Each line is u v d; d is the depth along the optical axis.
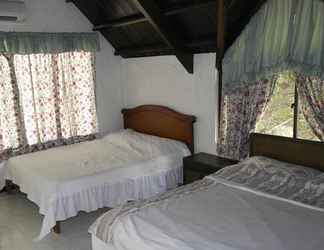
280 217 2.24
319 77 2.87
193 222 2.16
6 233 3.30
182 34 3.97
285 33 3.05
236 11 3.29
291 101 3.22
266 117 3.42
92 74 4.93
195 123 4.22
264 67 3.25
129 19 4.25
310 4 2.87
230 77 3.56
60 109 4.65
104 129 5.26
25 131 4.37
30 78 4.32
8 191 4.28
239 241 1.93
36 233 3.29
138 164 3.76
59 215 3.18
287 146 3.19
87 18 4.82
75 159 3.88
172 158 4.04
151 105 4.75
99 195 3.45
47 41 4.37
